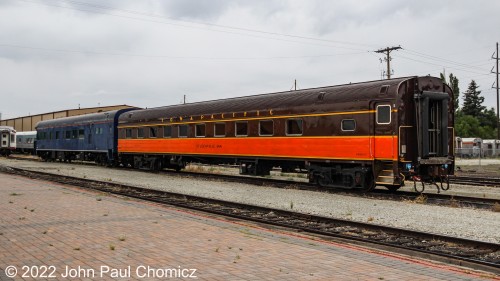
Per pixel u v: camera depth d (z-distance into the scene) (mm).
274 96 19797
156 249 6941
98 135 32750
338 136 16609
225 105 21953
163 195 15539
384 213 11875
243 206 12648
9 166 31281
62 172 26250
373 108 15570
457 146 62531
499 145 67312
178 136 24719
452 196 14461
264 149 19594
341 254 6781
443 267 6332
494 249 7727
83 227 8664
